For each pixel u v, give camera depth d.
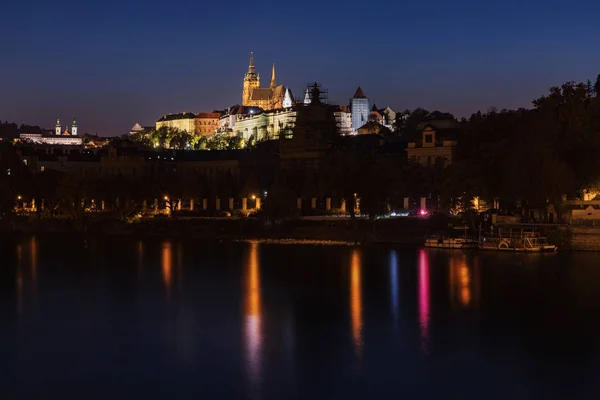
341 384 74.62
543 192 166.00
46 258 165.25
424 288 119.81
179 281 131.25
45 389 74.44
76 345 89.06
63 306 110.69
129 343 89.75
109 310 107.75
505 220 173.38
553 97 196.62
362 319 99.75
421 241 177.25
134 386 74.94
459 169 185.88
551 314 100.88
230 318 101.50
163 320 100.88
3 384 75.88
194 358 83.31
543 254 155.25
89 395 72.81
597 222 163.88
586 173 175.62
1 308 109.56
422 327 95.06
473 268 138.12
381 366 79.69
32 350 87.19
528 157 170.38
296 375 77.25
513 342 87.75
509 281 124.06
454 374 76.94
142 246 188.25
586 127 186.62
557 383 74.25
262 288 122.94
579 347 85.62
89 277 137.00
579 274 129.00
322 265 146.50
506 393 71.88
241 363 81.31
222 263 152.62
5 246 191.25
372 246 175.62
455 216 188.25
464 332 92.25
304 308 107.12
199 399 71.38
